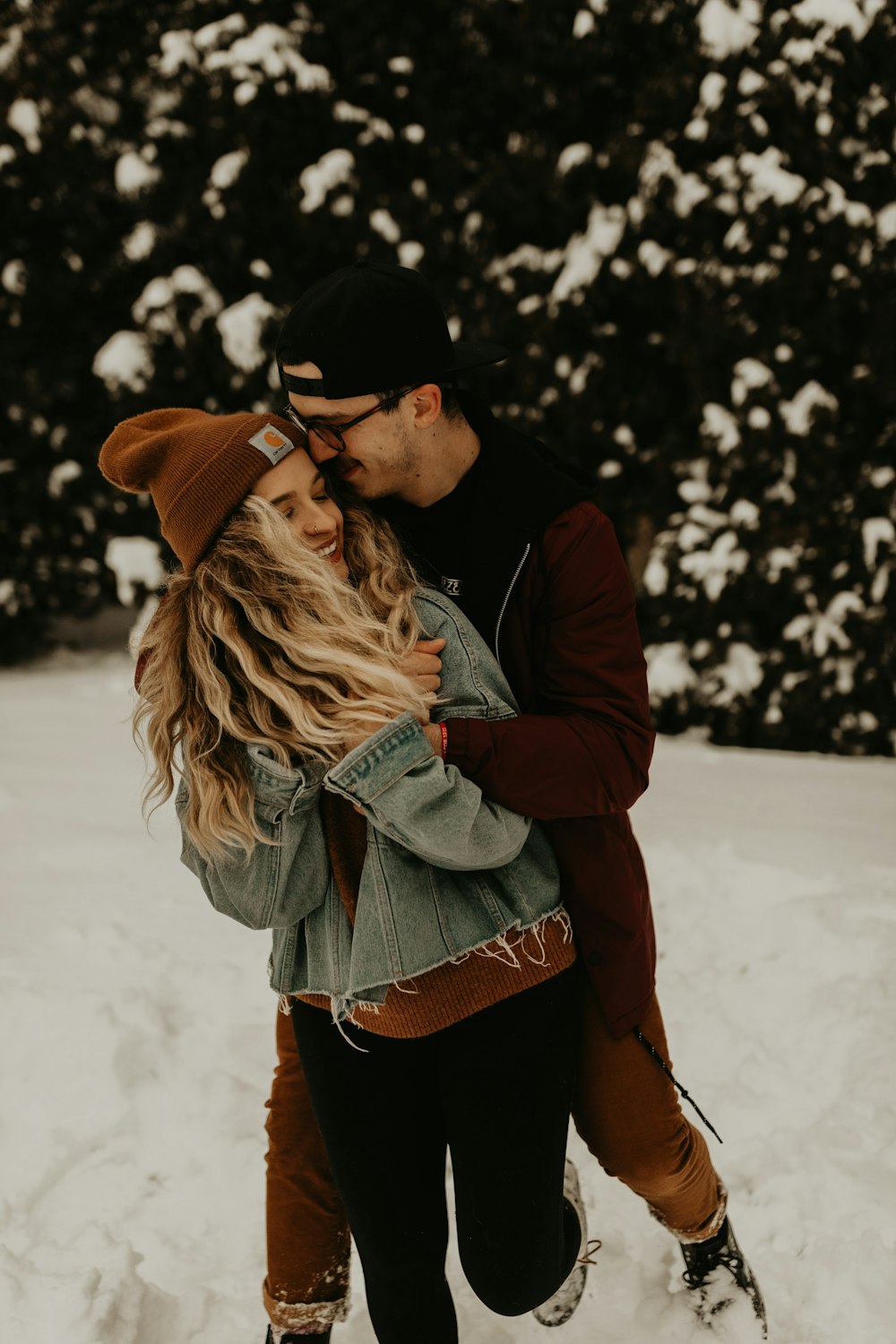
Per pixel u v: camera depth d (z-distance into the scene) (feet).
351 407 4.90
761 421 15.70
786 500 15.94
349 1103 4.91
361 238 17.07
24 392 19.20
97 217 18.56
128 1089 8.42
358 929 4.73
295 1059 5.58
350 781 4.43
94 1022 8.82
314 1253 5.41
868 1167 7.39
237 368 17.26
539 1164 4.83
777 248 15.23
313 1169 5.45
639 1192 5.78
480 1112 4.80
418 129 17.17
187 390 17.90
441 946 4.72
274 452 4.66
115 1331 6.21
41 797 13.71
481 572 5.14
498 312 16.97
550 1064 4.89
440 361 5.01
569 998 5.06
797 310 15.61
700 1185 5.74
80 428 19.62
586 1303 6.72
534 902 4.97
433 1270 4.99
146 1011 9.11
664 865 11.68
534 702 5.30
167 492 4.66
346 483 5.15
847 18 14.69
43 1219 7.37
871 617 16.10
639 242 15.84
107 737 16.31
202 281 17.39
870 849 12.03
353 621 4.58
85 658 21.56
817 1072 8.63
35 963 9.84
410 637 4.84
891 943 9.78
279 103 16.61
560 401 16.78
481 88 16.90
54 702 18.35
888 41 14.99
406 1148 4.92
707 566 16.05
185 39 16.98
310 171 16.69
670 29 15.48
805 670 16.37
